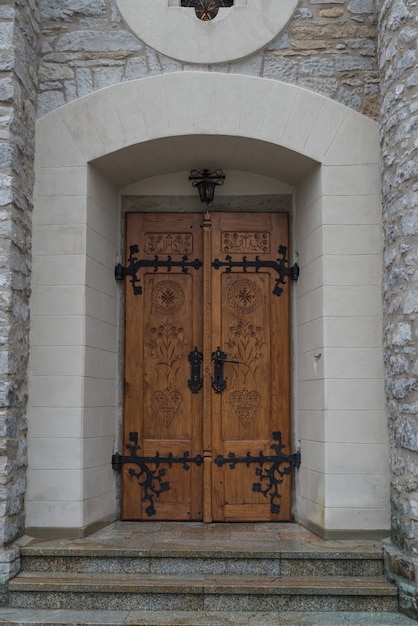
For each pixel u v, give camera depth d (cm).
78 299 444
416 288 388
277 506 493
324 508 433
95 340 463
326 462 433
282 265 512
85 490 439
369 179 451
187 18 464
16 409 415
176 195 519
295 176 497
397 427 409
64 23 467
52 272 446
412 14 402
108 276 494
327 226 448
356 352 439
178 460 499
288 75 462
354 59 463
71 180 452
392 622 362
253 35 461
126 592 383
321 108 455
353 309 443
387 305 429
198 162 500
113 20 466
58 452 434
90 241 458
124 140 454
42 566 405
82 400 438
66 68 463
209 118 454
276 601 382
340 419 435
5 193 407
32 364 440
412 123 398
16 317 414
